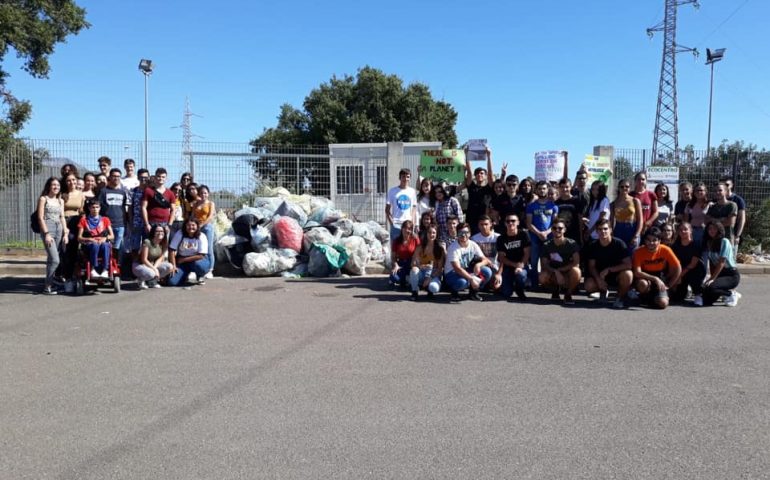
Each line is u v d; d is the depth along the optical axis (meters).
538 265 9.30
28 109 20.19
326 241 11.43
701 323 7.18
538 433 3.83
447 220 8.96
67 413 4.14
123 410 4.20
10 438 3.72
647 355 5.70
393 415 4.12
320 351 5.76
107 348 5.84
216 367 5.21
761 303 8.62
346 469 3.32
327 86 39.72
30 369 5.14
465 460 3.44
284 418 4.06
